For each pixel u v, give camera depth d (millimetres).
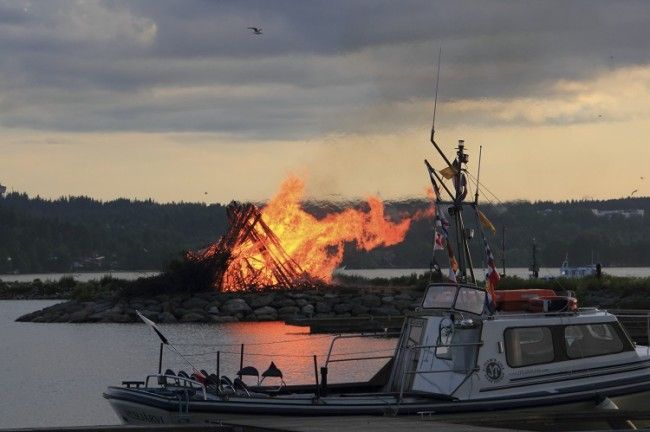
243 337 139625
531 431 52219
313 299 183125
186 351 121375
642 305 153500
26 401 87688
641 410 56219
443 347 58812
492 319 58344
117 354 122562
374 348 119125
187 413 55625
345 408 55812
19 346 136125
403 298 182875
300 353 115500
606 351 60312
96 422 77750
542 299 60344
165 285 191500
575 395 58125
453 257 63562
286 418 54625
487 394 57250
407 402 57062
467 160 64312
